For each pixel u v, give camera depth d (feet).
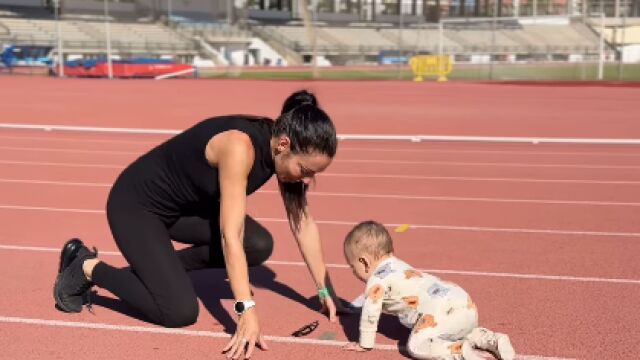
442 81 120.67
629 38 206.49
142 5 184.75
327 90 95.66
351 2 246.68
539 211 23.18
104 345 11.92
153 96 81.46
